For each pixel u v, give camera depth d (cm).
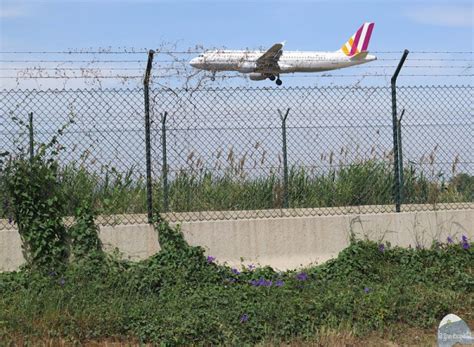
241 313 1430
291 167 2078
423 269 1834
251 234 1869
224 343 1330
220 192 1991
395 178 2041
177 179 1911
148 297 1557
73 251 1744
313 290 1617
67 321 1364
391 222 1980
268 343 1331
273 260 1873
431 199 2145
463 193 2173
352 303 1515
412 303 1527
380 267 1816
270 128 1978
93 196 1808
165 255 1758
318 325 1432
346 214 1966
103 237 1778
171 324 1363
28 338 1294
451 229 2028
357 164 2125
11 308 1402
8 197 1736
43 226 1719
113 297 1530
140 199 1850
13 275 1658
